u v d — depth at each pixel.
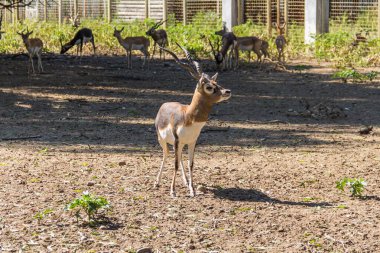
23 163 11.23
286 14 31.44
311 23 30.77
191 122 9.01
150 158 11.66
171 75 23.94
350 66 26.03
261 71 25.12
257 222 8.41
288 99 18.75
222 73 24.70
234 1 33.41
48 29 36.41
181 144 9.22
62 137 13.48
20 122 15.06
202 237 7.91
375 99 18.72
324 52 28.36
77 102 17.94
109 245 7.65
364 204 9.17
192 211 8.81
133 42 25.84
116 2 37.62
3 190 9.65
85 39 28.77
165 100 18.45
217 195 9.52
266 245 7.69
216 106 17.53
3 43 32.19
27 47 23.45
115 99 18.53
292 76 23.69
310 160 11.70
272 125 15.05
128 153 12.05
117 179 10.26
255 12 33.41
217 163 11.39
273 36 31.52
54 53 30.86
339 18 30.98
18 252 7.47
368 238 7.90
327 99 18.70
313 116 15.95
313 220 8.48
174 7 35.72
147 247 7.55
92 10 38.81
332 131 14.41
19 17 42.38
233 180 10.32
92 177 10.34
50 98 18.55
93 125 14.84
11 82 21.52
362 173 10.84
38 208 8.86
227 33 25.67
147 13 36.47
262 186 10.02
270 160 11.67
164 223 8.37
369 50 28.06
